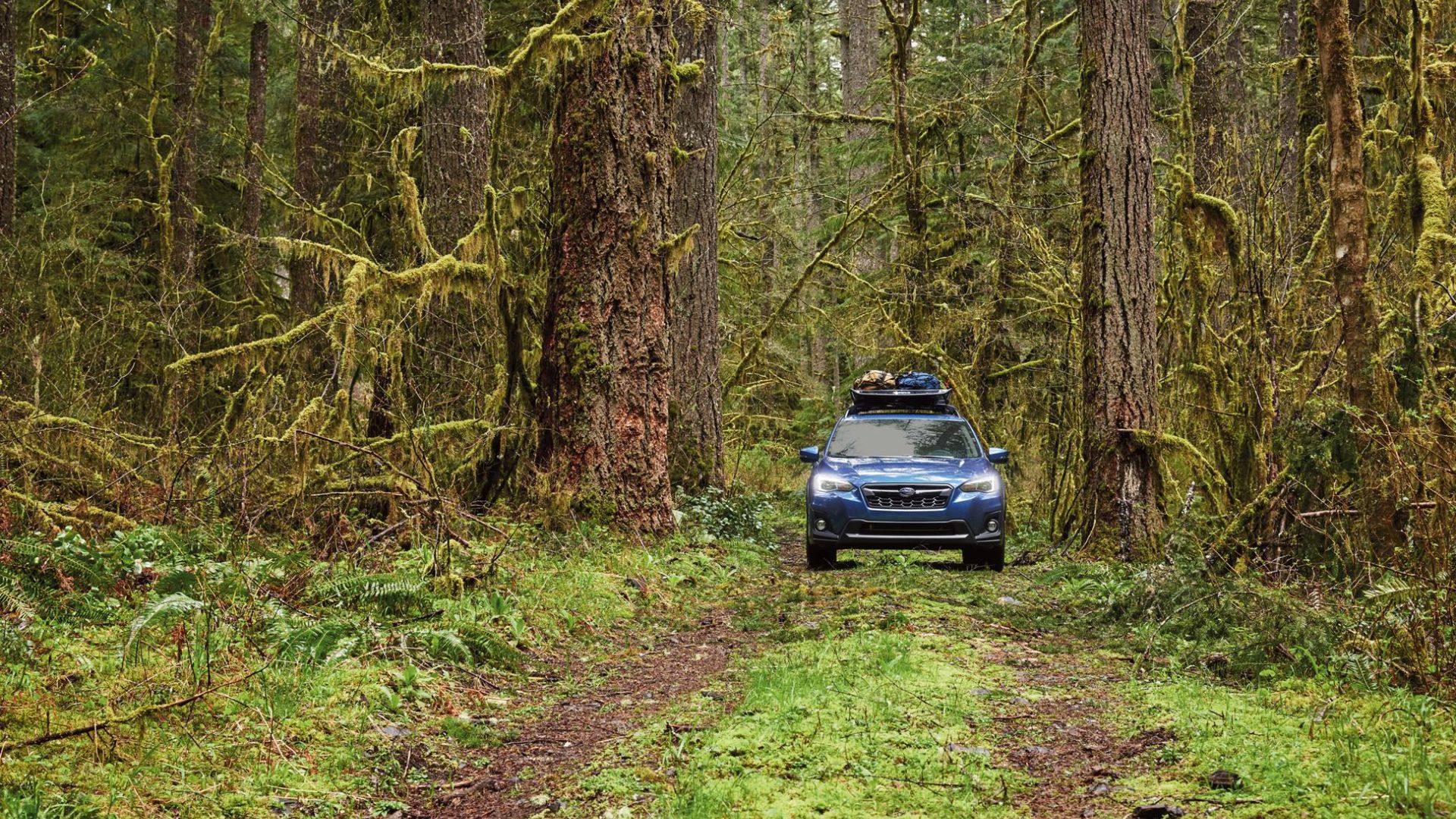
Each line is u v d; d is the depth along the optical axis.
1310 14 12.71
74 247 15.30
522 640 7.38
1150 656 6.95
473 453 11.57
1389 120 12.00
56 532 7.29
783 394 26.95
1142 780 4.45
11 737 4.41
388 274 10.50
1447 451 6.20
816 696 5.79
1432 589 5.50
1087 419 12.48
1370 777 4.02
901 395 13.38
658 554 10.93
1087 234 12.48
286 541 8.57
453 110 13.70
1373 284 8.95
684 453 16.05
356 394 11.11
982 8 27.33
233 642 5.93
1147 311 12.34
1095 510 12.30
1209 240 12.32
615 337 11.64
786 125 27.38
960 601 9.21
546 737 5.62
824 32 36.00
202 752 4.64
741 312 22.69
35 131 20.38
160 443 9.66
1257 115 12.88
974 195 17.70
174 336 10.66
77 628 5.89
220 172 21.56
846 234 18.83
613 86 11.62
